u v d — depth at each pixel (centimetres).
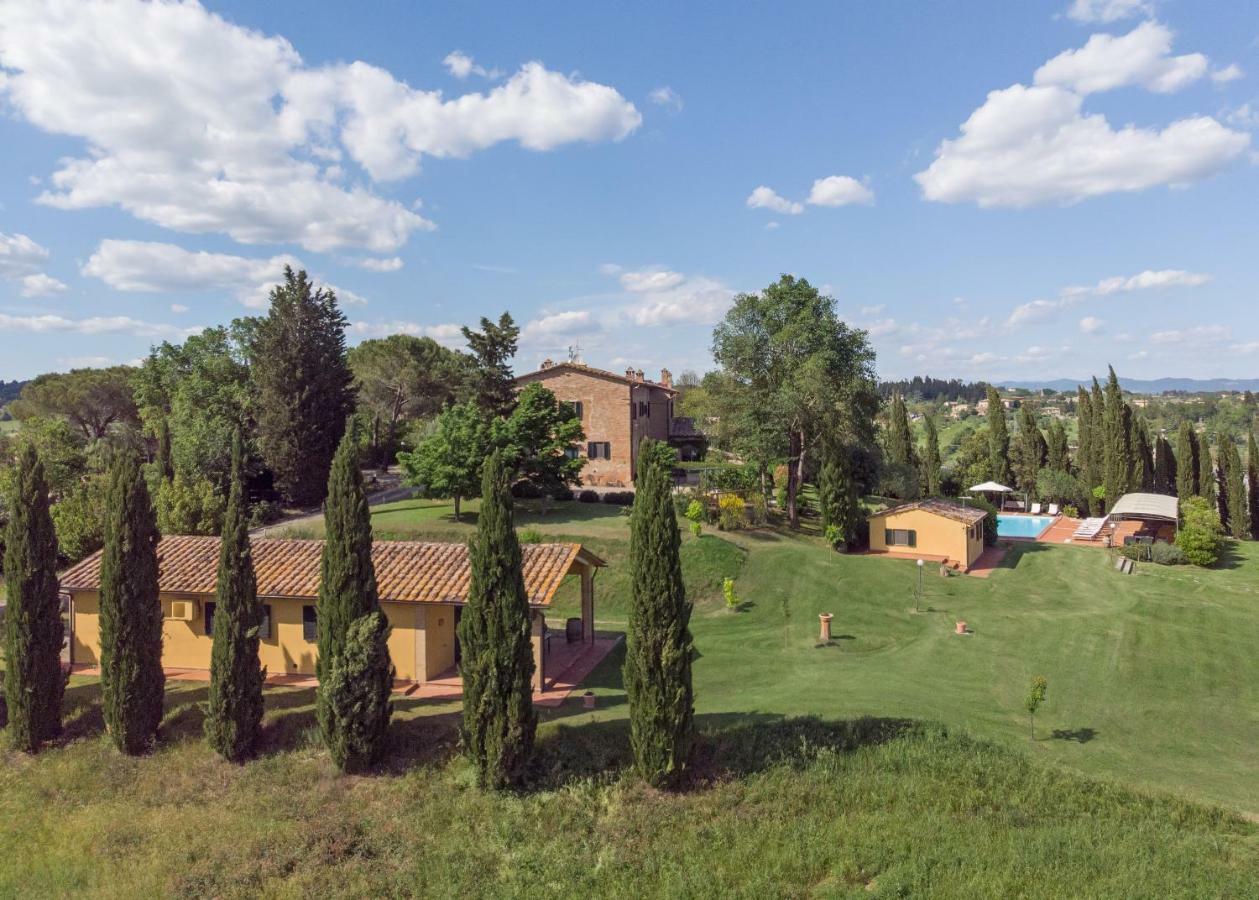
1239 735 2359
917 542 4641
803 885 1466
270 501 5747
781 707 2228
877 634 3278
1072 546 5184
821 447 5053
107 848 1716
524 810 1741
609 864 1566
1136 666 2936
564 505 5184
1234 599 3853
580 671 2667
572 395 6316
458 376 6356
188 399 5841
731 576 3956
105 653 2075
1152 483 6694
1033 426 7262
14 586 2144
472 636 1825
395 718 2161
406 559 2669
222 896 1539
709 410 5353
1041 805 1708
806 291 5200
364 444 6372
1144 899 1305
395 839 1678
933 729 2044
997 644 3145
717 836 1627
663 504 1797
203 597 2634
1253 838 1584
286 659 2580
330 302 5841
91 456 5531
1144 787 1844
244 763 1998
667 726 1767
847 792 1755
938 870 1442
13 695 2131
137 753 2078
